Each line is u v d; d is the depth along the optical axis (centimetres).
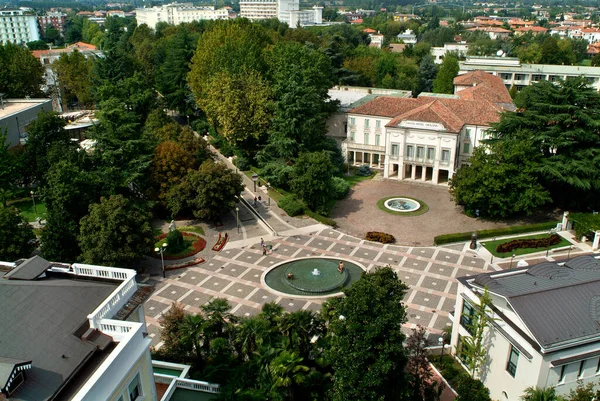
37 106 10769
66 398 2391
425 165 9588
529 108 8406
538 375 3594
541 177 8075
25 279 3073
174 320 4594
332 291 6038
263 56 11656
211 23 19462
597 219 7200
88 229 6088
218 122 11188
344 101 11919
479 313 3997
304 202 8356
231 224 7956
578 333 3656
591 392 3609
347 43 18175
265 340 4000
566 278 4209
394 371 3322
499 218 8125
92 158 7819
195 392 4034
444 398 4091
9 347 2522
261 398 3581
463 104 9975
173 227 7106
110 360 2498
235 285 6222
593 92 7900
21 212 8100
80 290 2967
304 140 9394
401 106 10419
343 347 3291
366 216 8319
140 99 10906
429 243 7344
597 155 7631
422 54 19800
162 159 7962
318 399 3678
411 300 5834
